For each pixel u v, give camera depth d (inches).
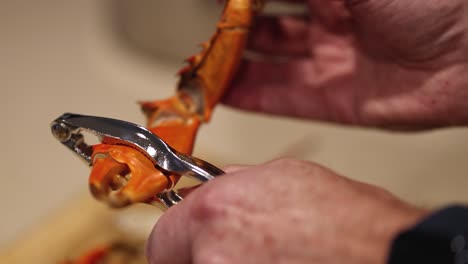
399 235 14.0
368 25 24.8
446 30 23.8
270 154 35.5
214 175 17.1
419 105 25.9
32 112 36.1
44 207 31.8
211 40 22.0
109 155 17.5
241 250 15.6
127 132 17.5
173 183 17.6
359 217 15.0
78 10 42.6
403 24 24.0
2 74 38.3
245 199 15.9
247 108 27.9
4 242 30.4
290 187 15.8
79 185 32.8
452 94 25.1
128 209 30.8
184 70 22.4
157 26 44.9
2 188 32.5
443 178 34.7
